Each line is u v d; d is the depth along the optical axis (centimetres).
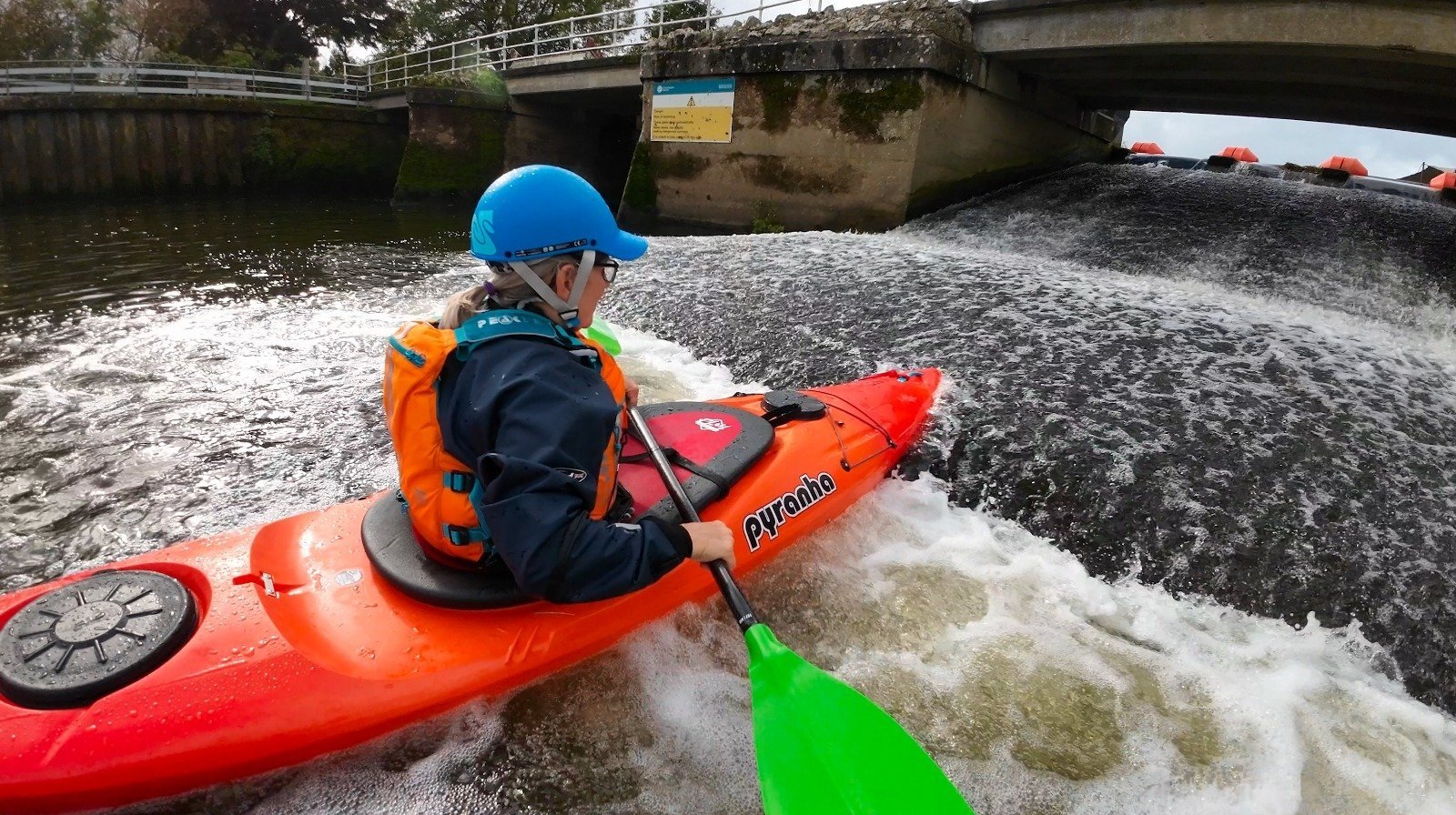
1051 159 1088
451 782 167
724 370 456
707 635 215
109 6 2597
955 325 473
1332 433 338
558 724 182
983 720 200
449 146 1592
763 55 909
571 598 150
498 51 1844
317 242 957
